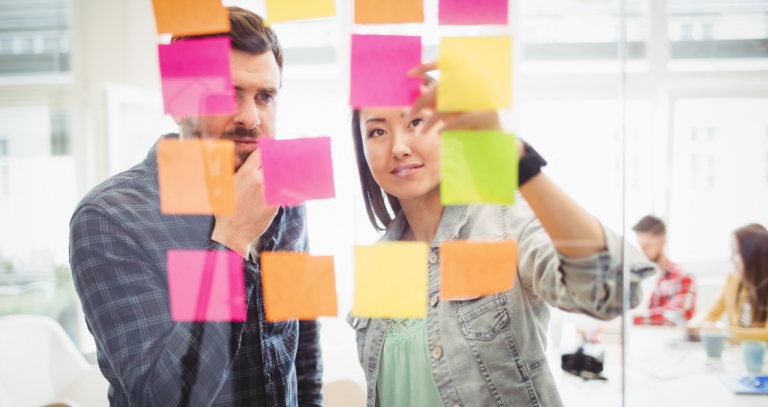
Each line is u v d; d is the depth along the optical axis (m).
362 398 0.81
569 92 0.88
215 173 0.60
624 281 0.54
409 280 0.57
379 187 0.69
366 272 0.58
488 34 0.58
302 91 0.78
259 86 0.63
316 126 0.72
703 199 1.36
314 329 0.76
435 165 0.60
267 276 0.60
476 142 0.53
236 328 0.59
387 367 0.62
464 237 0.61
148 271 0.58
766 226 1.31
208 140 0.60
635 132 1.26
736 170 1.38
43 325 1.00
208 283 0.58
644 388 0.84
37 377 0.95
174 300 0.58
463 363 0.58
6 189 1.14
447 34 0.67
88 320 0.57
